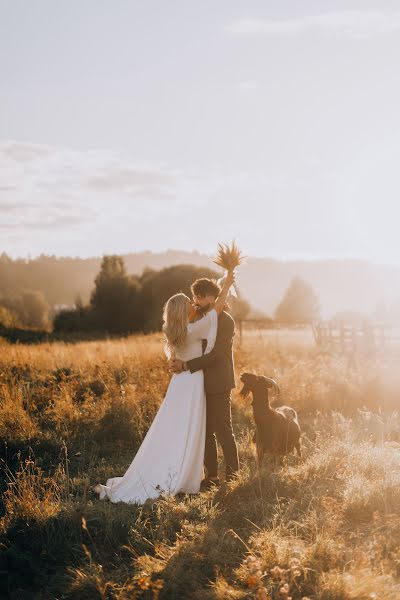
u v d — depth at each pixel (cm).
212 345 570
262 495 536
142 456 569
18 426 778
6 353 1366
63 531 477
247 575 394
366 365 1144
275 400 930
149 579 396
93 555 447
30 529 480
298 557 416
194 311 594
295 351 1485
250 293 18388
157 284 4691
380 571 393
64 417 830
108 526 477
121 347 1515
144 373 1041
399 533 446
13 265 19512
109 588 398
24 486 532
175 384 575
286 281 18938
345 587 371
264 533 449
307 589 386
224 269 607
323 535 436
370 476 572
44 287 18500
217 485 578
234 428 823
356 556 407
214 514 500
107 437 786
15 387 940
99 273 4950
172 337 575
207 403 585
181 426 565
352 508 498
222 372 579
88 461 705
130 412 821
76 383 999
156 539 462
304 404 931
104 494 566
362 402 963
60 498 535
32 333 3478
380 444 680
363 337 1411
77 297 5047
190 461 560
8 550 450
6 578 421
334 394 966
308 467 591
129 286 4728
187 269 4878
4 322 4172
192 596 387
